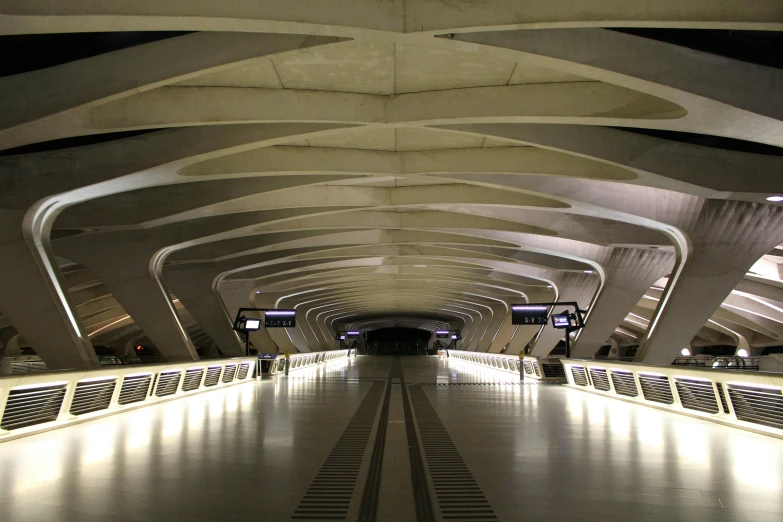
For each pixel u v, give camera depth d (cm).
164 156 1261
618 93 999
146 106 1049
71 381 1016
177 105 1056
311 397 1573
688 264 1802
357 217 2236
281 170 1423
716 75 864
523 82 1044
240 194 1652
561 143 1220
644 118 980
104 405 1150
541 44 811
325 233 2505
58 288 1590
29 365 2900
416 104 1087
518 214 2038
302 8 709
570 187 1591
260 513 492
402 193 1880
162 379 1455
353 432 937
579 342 2778
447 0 730
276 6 703
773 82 885
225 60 864
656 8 699
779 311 3231
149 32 916
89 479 606
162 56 890
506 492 562
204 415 1158
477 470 659
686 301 1855
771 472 646
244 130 1209
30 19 663
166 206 1714
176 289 2972
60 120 962
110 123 1038
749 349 4138
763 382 903
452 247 2847
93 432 925
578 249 2538
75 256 2245
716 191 1313
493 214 2031
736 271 1778
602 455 746
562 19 712
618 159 1248
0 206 1403
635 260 2567
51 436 885
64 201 1486
